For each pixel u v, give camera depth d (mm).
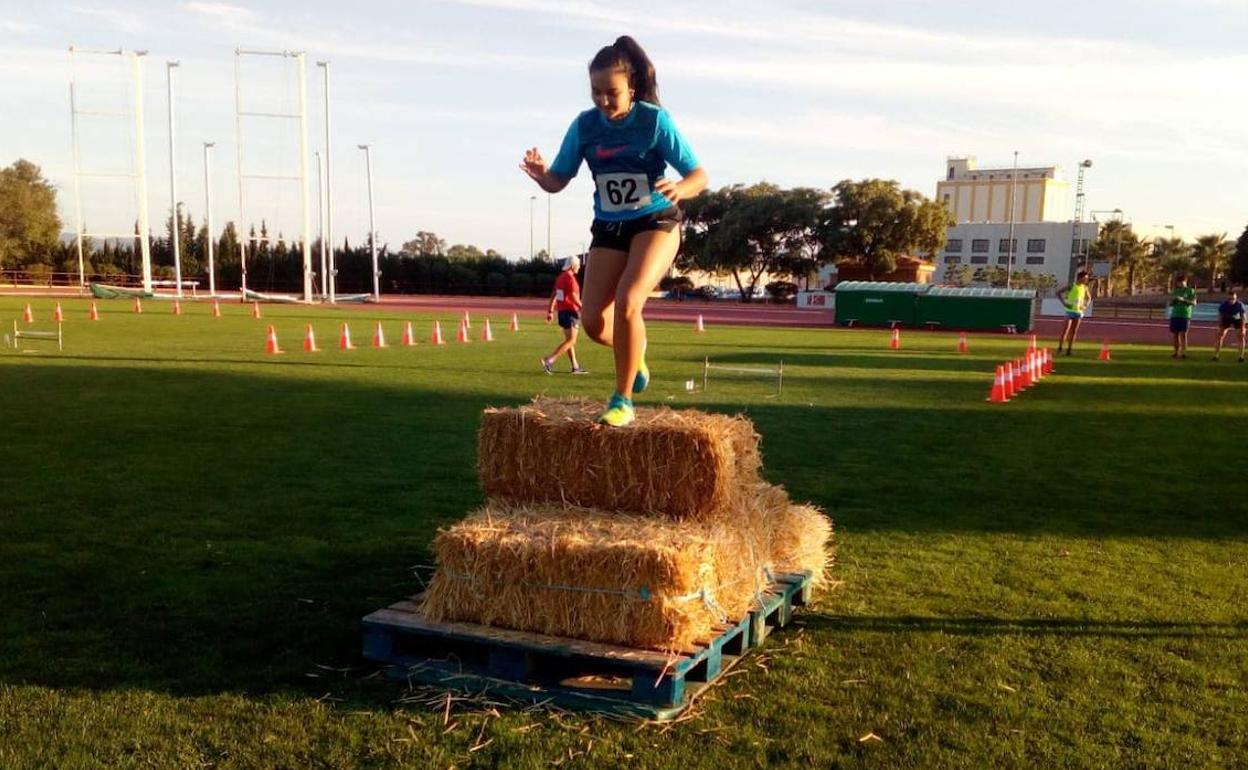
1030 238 100625
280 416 11211
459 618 4137
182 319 32312
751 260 71312
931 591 5332
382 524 6441
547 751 3389
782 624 4742
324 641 4391
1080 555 6070
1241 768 3350
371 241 60500
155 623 4547
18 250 68812
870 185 66250
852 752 3426
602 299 4492
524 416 4598
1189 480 8609
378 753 3348
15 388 13344
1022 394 15594
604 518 4305
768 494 5039
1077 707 3828
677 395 14094
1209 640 4613
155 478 7734
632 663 3723
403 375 15930
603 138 4285
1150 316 54000
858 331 36062
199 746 3373
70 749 3320
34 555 5566
